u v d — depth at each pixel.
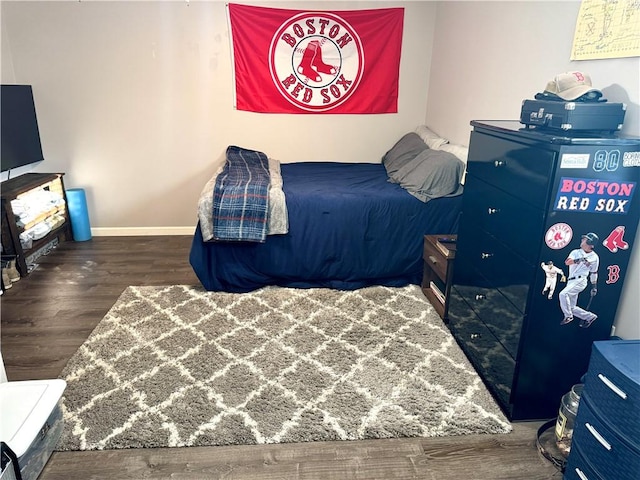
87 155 3.90
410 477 1.58
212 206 2.79
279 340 2.36
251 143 4.07
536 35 2.36
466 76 3.25
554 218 1.55
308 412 1.85
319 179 3.39
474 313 2.17
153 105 3.84
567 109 1.56
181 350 2.26
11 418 1.49
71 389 1.96
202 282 2.90
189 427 1.76
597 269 1.64
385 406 1.89
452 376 2.09
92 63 3.67
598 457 1.31
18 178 3.48
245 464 1.62
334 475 1.58
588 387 1.37
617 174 1.53
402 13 3.86
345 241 2.92
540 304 1.66
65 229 3.89
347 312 2.68
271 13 3.73
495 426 1.80
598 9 1.88
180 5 3.62
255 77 3.87
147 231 4.15
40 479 1.54
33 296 2.87
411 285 3.07
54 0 3.50
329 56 3.90
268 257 2.91
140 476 1.57
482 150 2.07
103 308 2.73
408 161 3.50
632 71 1.70
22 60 3.60
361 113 4.10
